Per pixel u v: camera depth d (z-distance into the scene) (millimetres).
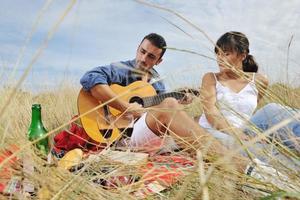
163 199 1303
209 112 1422
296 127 1787
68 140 2875
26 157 1149
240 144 1219
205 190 693
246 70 3314
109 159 1524
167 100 2352
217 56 1375
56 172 1161
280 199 1085
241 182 1197
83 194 1149
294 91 1610
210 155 1283
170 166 1517
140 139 2498
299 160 1242
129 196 1213
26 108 3346
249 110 2877
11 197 1075
